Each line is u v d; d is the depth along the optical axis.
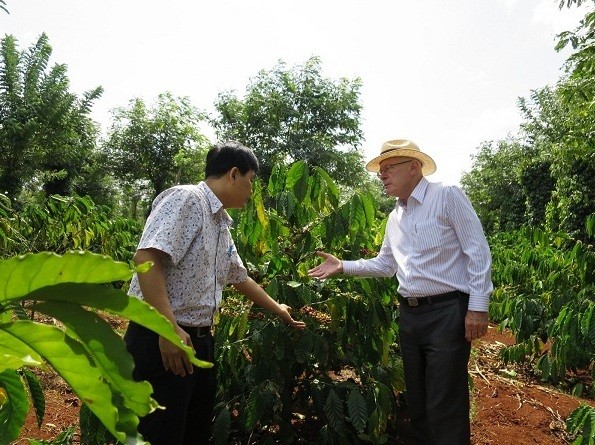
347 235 3.21
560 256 5.24
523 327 4.92
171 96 23.47
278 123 26.25
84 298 0.66
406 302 2.70
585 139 8.82
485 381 4.44
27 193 15.20
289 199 2.89
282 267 3.01
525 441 3.28
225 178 2.10
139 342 1.98
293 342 2.82
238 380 2.84
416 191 2.65
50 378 3.69
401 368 2.98
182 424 2.03
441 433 2.53
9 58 13.93
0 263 0.60
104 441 2.27
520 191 22.38
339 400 2.68
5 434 0.89
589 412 2.12
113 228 6.59
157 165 23.62
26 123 13.42
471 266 2.49
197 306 2.03
